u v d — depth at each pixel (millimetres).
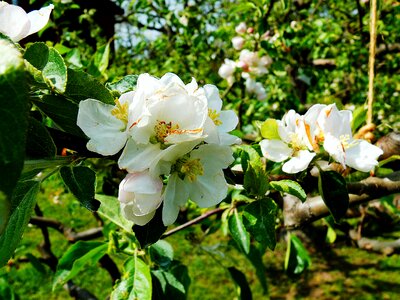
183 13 765
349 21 786
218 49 735
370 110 224
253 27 582
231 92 596
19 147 71
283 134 183
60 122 132
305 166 173
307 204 222
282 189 167
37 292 934
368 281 1021
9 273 489
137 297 197
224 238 1228
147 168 134
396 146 223
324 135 178
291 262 397
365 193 203
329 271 1062
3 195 69
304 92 738
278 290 1000
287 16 579
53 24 493
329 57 813
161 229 146
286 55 620
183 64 795
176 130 129
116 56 897
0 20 131
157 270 235
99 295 961
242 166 173
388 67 717
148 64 923
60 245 1165
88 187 130
